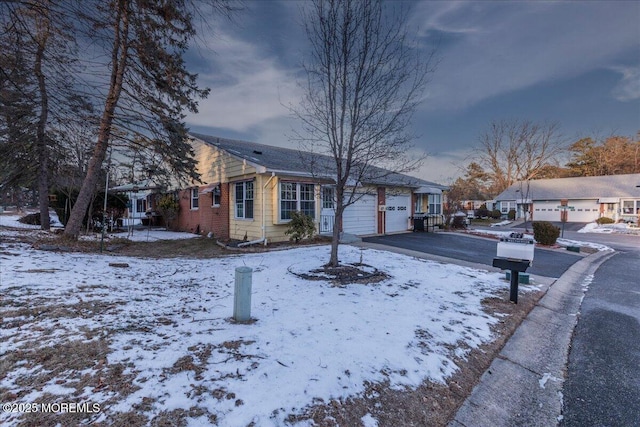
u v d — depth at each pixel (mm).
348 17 5418
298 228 10297
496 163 36375
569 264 8758
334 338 3227
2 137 9789
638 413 2480
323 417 2084
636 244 13758
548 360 3338
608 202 27094
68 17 5793
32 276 4848
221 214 12703
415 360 2938
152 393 2146
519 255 4922
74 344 2775
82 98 8195
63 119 8344
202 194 13977
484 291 5504
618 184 27953
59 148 11227
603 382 2934
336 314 3953
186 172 12984
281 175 10617
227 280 5711
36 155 11172
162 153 11445
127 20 8625
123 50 9086
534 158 33812
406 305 4461
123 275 5691
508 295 5359
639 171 34844
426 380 2684
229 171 12078
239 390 2244
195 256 8695
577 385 2881
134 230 15891
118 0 7723
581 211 28828
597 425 2334
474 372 2967
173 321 3518
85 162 11633
